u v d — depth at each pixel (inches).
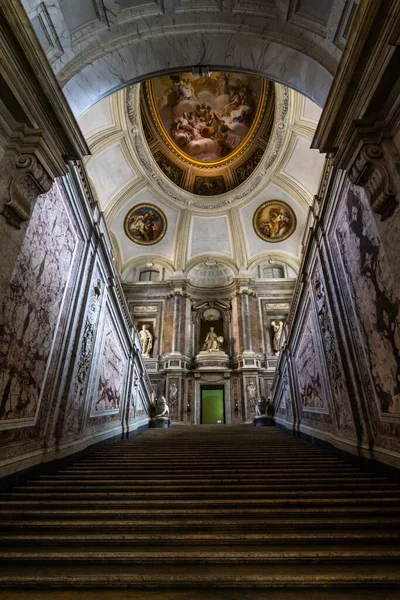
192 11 183.6
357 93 112.0
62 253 173.5
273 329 680.4
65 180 171.5
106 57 187.0
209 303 732.7
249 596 59.4
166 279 727.7
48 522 89.4
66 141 131.5
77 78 179.0
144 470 154.9
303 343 266.4
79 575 64.9
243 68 205.2
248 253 745.0
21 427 134.3
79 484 128.1
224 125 658.2
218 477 138.6
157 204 705.0
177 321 682.2
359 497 110.0
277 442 247.6
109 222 636.1
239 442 249.3
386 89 101.6
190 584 63.1
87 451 200.5
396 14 88.7
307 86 188.7
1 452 118.8
